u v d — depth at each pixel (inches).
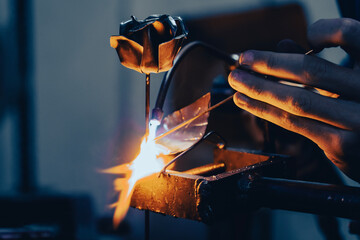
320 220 31.2
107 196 85.0
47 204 37.1
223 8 79.4
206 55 77.2
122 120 85.4
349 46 20.0
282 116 21.2
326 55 60.7
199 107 20.5
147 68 18.8
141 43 18.5
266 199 19.0
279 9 75.3
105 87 85.7
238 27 79.6
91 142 86.4
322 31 20.1
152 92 83.2
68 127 86.7
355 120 20.2
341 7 32.1
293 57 20.1
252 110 21.6
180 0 81.7
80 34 85.3
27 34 84.1
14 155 85.2
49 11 84.7
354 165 21.0
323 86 20.2
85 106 86.3
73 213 37.9
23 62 84.5
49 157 86.6
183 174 19.1
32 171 86.0
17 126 85.0
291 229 71.7
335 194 18.0
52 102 86.4
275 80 21.3
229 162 22.9
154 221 82.9
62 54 85.7
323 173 32.5
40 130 86.4
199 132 20.2
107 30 84.8
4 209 35.9
